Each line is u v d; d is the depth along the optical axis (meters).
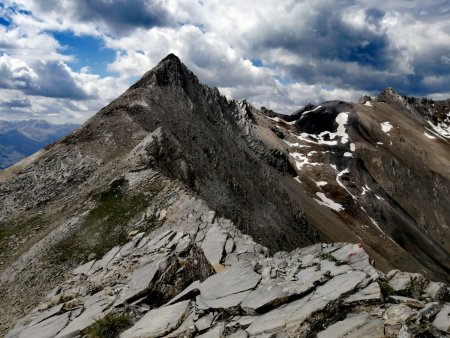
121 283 18.95
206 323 13.36
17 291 30.25
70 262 32.06
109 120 74.25
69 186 56.44
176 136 75.00
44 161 64.56
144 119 76.56
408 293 12.46
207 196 55.88
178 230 30.27
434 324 10.33
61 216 44.78
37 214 49.69
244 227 60.28
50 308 19.20
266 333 11.73
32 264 32.78
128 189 40.62
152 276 17.45
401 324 10.40
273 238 71.44
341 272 13.62
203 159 72.38
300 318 11.65
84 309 17.31
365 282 12.51
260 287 14.18
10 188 59.34
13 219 50.75
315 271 14.34
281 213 89.50
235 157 95.06
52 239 35.88
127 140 67.00
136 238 26.86
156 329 13.62
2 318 27.36
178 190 37.66
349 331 10.84
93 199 41.16
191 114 93.38
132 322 15.16
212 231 27.27
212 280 16.23
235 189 75.56
